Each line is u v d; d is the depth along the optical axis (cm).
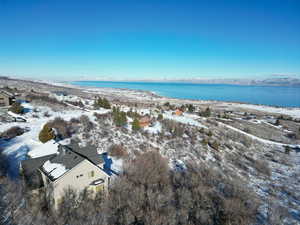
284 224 1892
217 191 2275
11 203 1489
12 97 5078
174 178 2436
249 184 2783
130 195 1836
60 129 3328
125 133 3772
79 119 4172
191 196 2058
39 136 2836
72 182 1711
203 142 3994
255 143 4981
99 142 3156
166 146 3600
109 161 2586
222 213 1842
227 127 6081
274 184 2911
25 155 2438
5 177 1775
